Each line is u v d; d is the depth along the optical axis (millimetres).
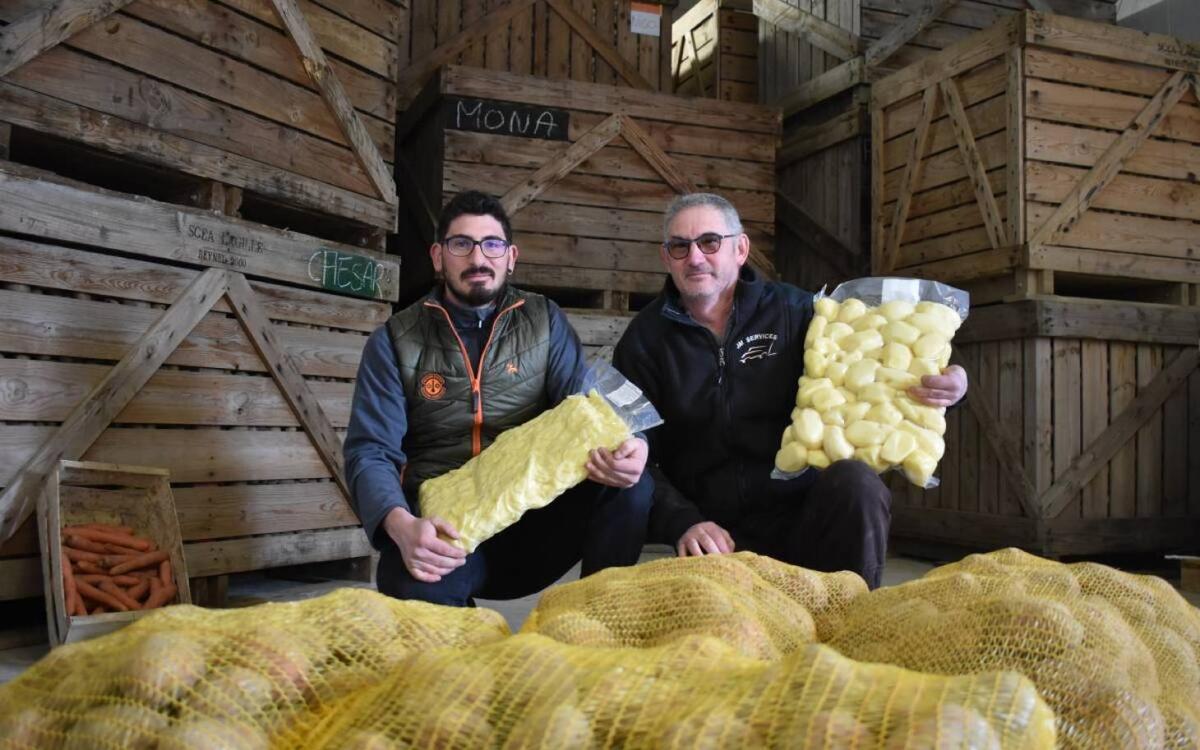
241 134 4379
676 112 6523
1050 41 5727
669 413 3006
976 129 6074
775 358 2920
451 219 2844
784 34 8062
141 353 3922
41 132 3643
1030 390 5715
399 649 1087
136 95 3947
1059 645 1063
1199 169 6059
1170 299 6074
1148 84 5945
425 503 2502
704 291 2889
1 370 3490
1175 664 1282
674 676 940
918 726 772
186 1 4129
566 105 6262
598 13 7148
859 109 7074
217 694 930
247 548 4352
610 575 1409
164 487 3887
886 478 6812
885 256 6770
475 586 2766
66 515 3703
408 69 6723
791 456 2447
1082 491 5750
